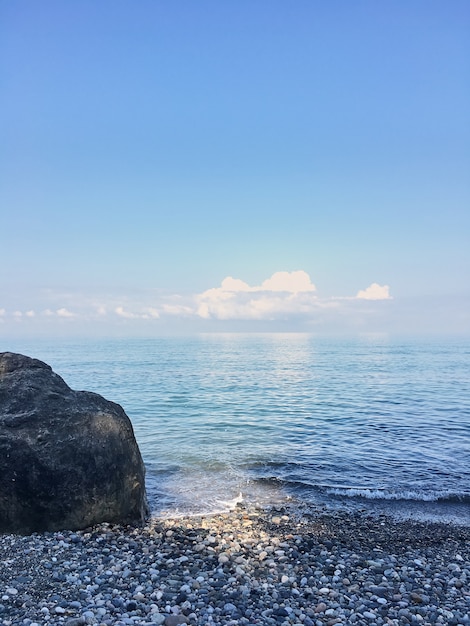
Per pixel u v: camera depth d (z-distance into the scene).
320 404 29.73
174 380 44.41
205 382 42.75
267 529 11.05
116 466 10.50
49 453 10.02
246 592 7.57
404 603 7.42
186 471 15.71
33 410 10.57
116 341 184.25
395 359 76.06
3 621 6.39
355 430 21.86
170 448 18.58
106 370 55.81
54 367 60.47
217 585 7.81
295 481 14.77
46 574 7.96
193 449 18.42
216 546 9.68
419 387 38.44
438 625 6.77
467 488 14.27
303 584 7.96
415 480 14.94
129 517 10.62
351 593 7.72
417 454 17.77
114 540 9.71
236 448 18.59
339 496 13.61
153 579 7.93
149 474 15.35
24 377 11.29
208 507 12.63
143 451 18.12
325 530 11.14
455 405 29.11
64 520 9.96
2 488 9.70
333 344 145.75
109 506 10.36
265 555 9.20
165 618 6.61
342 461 16.84
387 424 23.25
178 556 9.06
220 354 95.25
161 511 12.22
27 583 7.60
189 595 7.35
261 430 21.89
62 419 10.53
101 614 6.65
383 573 8.66
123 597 7.22
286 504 12.95
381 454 17.77
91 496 10.17
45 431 10.27
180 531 10.48
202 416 25.62
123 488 10.54
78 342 170.00
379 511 12.56
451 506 12.98
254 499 13.31
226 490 13.98
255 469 15.97
